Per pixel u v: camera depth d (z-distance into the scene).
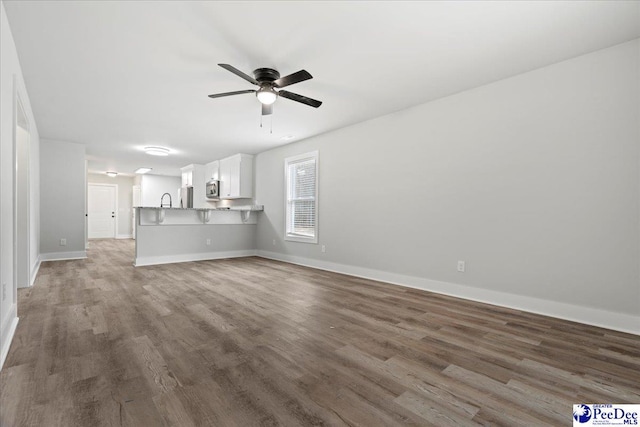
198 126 4.84
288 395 1.61
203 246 6.27
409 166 4.04
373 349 2.16
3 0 2.01
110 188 10.95
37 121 4.60
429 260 3.82
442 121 3.70
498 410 1.51
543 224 2.95
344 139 4.89
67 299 3.28
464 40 2.50
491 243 3.29
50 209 5.80
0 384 1.66
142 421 1.38
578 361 2.01
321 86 3.38
